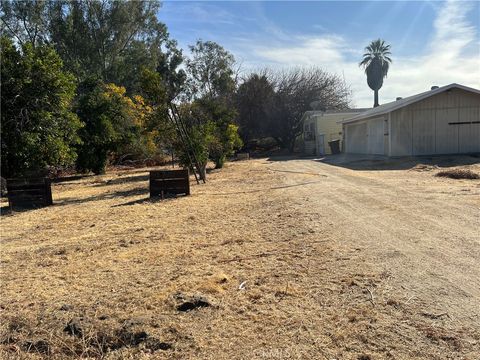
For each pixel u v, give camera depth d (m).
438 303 3.67
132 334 3.40
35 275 5.22
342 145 32.38
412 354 2.90
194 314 3.73
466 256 4.92
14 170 15.70
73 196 13.99
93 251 6.21
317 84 40.69
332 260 5.01
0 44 15.13
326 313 3.60
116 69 42.47
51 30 41.31
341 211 7.95
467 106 20.64
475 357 2.82
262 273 4.70
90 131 22.84
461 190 9.98
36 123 15.27
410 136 20.70
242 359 2.98
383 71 53.09
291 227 6.87
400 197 9.30
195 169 15.55
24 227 8.76
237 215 8.24
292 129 40.16
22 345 3.39
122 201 11.63
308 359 2.93
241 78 40.97
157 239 6.69
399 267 4.63
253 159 30.33
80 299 4.28
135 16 44.28
